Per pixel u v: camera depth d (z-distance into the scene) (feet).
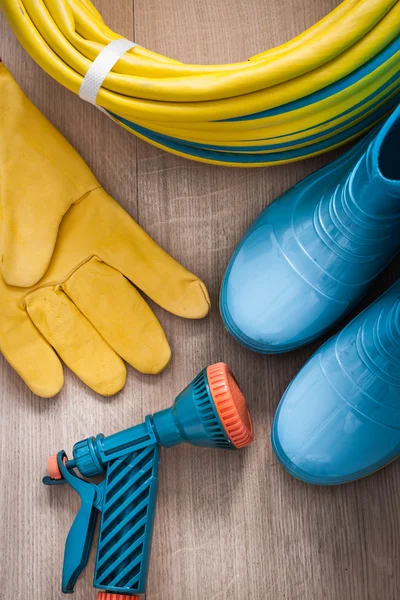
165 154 3.32
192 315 3.17
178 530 3.14
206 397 2.75
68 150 3.20
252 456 3.18
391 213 2.70
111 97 2.83
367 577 3.13
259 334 3.04
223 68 2.78
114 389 3.18
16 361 3.12
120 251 3.18
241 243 3.15
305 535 3.14
